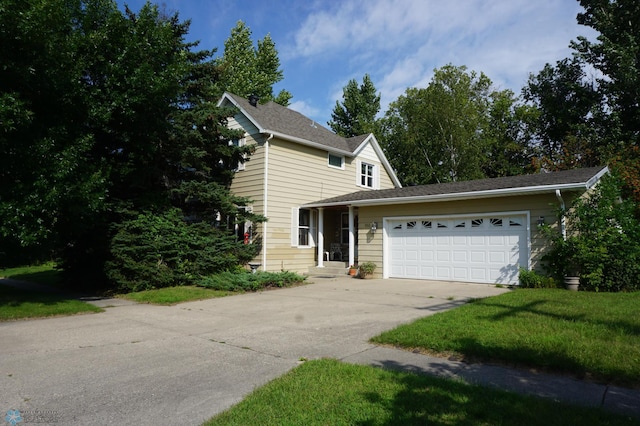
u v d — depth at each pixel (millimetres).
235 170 17859
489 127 34062
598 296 9461
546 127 32219
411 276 14812
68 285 14406
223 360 5434
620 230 10867
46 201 8672
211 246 14117
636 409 3654
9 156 8719
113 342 6535
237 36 36906
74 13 10859
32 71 8820
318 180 19031
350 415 3494
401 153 34438
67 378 4789
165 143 14359
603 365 4594
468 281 13367
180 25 15992
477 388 4082
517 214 12414
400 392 4000
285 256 17219
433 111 29922
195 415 3705
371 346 5957
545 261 11797
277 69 39375
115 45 10922
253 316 8469
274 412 3584
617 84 25094
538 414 3438
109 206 11906
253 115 17312
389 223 15531
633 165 18172
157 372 4973
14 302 10344
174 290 12094
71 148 9375
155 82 10992
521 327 6336
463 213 13555
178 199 15516
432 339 5871
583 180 11211
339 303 9836
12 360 5559
